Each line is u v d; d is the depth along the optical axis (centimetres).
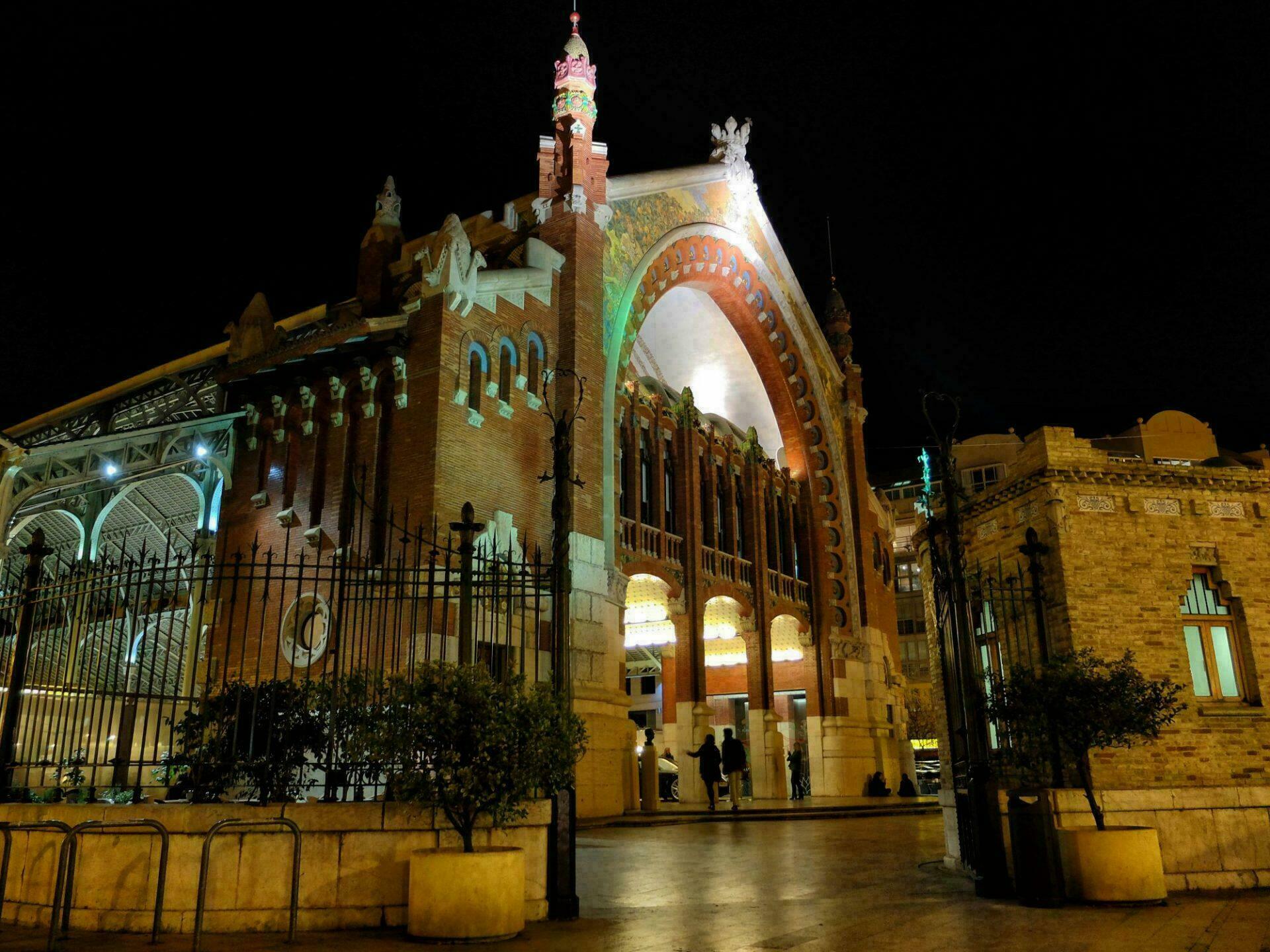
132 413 3033
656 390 3491
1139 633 1379
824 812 2581
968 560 1644
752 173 3875
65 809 1006
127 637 2403
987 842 1156
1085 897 1080
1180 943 857
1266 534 1471
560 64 2967
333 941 890
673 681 3753
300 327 2953
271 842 950
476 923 882
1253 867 1212
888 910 1044
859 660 3966
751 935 909
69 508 2595
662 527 3095
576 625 2456
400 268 2688
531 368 2567
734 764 2662
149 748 2298
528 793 971
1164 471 1451
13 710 1153
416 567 1154
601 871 1392
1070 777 1324
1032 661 1369
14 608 1297
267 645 2289
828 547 4053
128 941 885
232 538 2472
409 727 969
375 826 973
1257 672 1412
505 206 2872
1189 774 1335
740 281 3822
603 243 2875
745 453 3666
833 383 4366
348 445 2378
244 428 2572
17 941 884
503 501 2367
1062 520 1404
